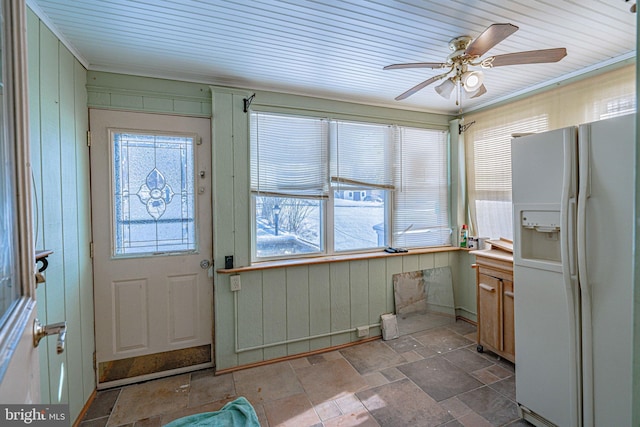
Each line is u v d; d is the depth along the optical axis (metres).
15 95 0.82
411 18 1.65
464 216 3.38
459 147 3.35
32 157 1.43
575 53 2.05
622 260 1.31
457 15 1.63
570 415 1.52
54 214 1.62
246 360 2.46
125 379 2.21
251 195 2.57
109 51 1.96
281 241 2.73
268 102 2.62
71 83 1.88
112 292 2.19
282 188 2.68
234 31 1.76
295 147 2.73
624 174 1.30
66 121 1.79
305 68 2.27
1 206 0.75
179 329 2.36
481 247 3.15
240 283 2.43
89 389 2.02
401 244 3.22
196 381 2.25
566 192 1.48
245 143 2.46
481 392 2.06
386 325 2.94
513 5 1.54
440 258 3.32
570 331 1.50
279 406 1.95
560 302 1.57
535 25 1.72
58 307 1.64
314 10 1.57
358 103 2.97
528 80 2.52
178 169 2.36
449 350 2.68
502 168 2.93
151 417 1.86
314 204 2.86
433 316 3.21
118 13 1.56
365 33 1.80
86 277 2.02
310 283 2.69
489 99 2.99
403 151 3.21
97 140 2.14
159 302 2.31
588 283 1.43
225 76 2.39
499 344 2.44
